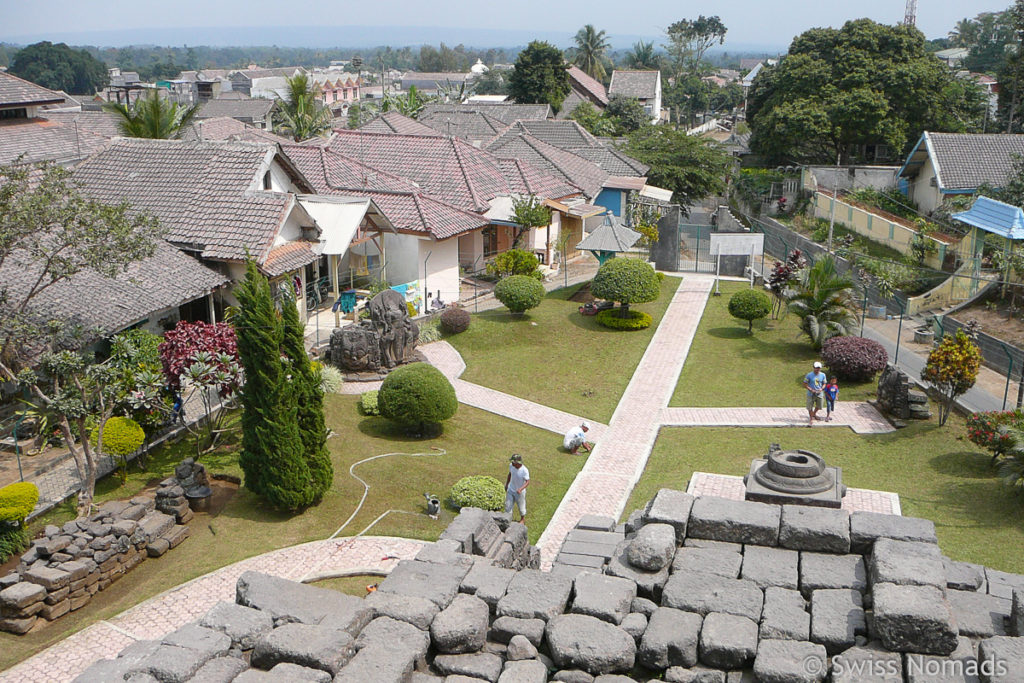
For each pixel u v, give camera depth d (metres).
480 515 12.21
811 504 11.23
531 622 7.58
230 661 6.91
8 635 14.16
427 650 7.40
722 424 26.02
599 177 50.34
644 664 7.22
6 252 18.88
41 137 44.34
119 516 16.56
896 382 25.78
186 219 28.62
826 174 56.97
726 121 134.25
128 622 14.23
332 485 19.70
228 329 20.77
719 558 8.36
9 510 16.06
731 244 39.22
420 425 24.17
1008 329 31.98
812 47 64.50
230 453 21.11
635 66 154.25
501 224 39.91
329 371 26.83
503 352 31.72
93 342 21.92
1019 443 19.73
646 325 34.81
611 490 21.56
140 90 77.38
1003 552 17.72
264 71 154.00
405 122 57.06
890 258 43.78
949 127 62.06
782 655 6.87
